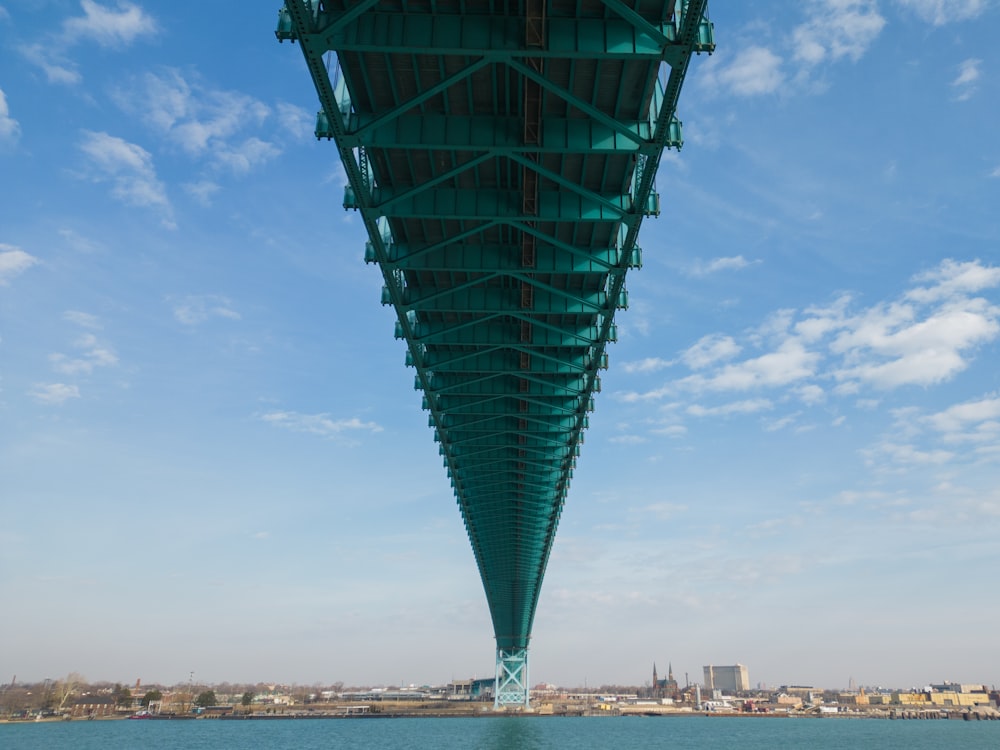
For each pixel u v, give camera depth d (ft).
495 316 136.05
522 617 523.70
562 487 232.12
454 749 303.27
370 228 109.19
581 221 108.27
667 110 84.84
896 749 345.92
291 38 81.56
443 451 209.36
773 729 549.54
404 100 91.56
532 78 82.33
